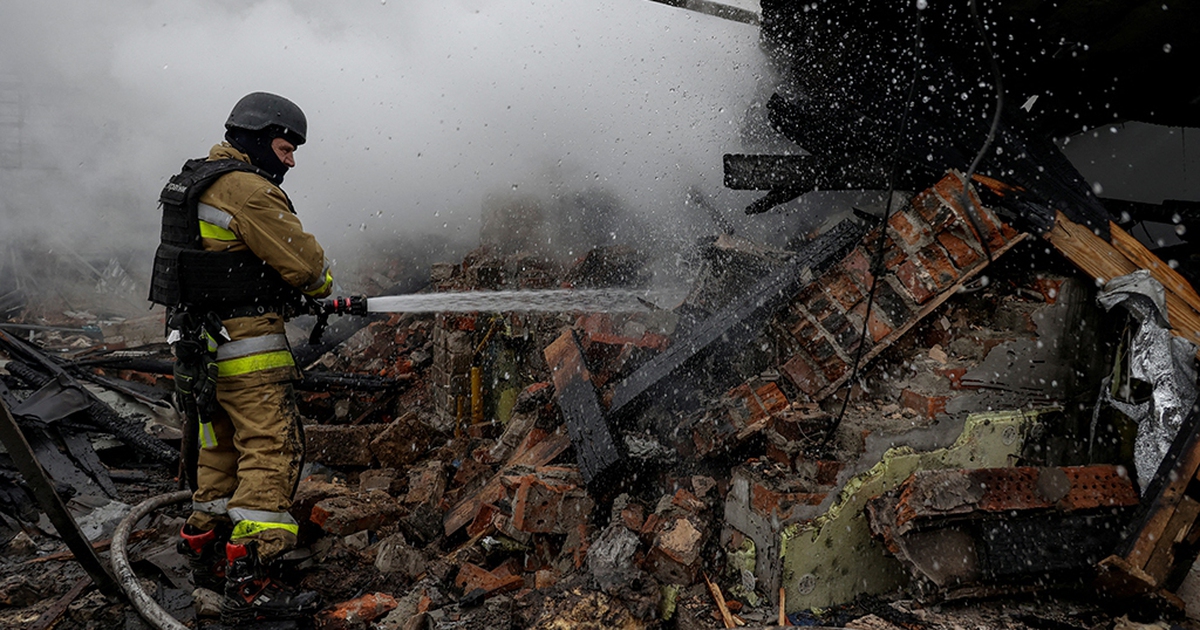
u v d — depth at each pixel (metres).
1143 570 2.49
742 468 2.72
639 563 2.62
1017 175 3.22
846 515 2.61
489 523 3.12
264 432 2.38
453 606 2.57
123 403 4.68
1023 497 2.63
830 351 3.08
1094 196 3.20
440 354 5.26
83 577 2.72
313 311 2.65
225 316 2.36
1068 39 3.69
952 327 3.10
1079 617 2.58
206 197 2.29
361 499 3.30
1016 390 3.01
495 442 4.41
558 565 2.81
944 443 2.83
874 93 3.58
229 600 2.34
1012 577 2.59
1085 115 4.38
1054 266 3.35
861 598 2.71
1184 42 3.64
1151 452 2.83
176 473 4.00
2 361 5.14
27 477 2.21
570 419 3.28
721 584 2.66
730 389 3.21
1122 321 3.20
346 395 5.80
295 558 2.90
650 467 3.03
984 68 3.76
